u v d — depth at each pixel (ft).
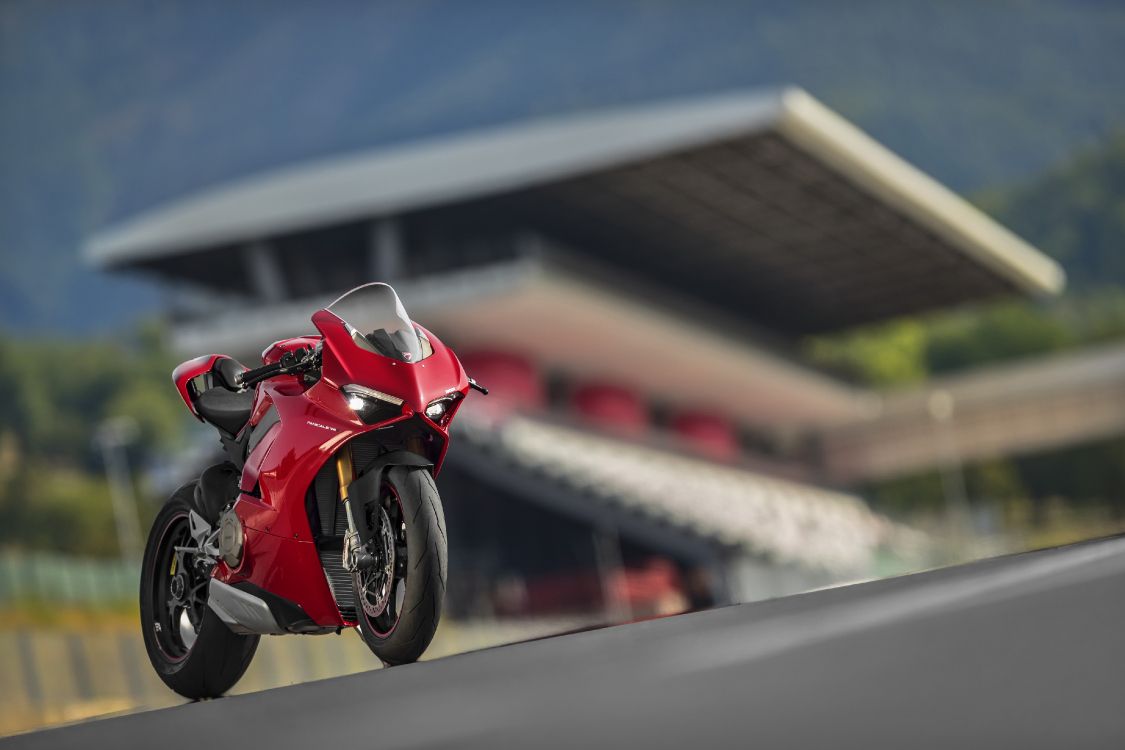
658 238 561.84
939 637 26.11
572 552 449.06
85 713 253.24
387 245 482.69
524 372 530.27
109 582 406.21
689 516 440.86
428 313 479.00
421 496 46.01
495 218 515.50
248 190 498.69
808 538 491.72
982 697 19.85
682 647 30.76
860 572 505.25
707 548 436.35
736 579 436.76
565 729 21.57
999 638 25.11
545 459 439.22
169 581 52.03
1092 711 17.93
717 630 34.04
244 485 49.29
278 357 50.29
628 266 596.29
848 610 33.55
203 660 49.78
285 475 47.73
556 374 572.51
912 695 20.68
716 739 19.10
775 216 541.34
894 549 546.67
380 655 46.50
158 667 51.24
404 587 45.91
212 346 481.46
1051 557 41.81
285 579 47.98
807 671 24.17
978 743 16.83
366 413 47.29
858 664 24.20
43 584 381.19
